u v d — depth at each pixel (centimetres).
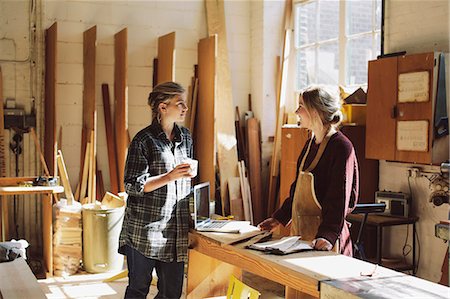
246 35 721
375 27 562
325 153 326
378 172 536
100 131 658
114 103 658
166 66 640
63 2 637
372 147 502
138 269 351
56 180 559
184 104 353
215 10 698
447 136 461
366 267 273
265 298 496
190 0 696
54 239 559
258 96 712
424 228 489
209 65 659
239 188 665
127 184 341
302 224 333
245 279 552
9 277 292
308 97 328
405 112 472
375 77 499
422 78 457
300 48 689
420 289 238
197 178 670
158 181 337
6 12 621
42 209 632
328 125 329
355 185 326
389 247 523
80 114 648
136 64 674
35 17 630
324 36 645
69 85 643
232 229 355
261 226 358
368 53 571
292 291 309
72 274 564
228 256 323
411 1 500
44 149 636
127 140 627
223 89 682
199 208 364
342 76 609
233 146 673
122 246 361
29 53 630
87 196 625
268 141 709
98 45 655
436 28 478
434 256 480
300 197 333
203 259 379
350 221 504
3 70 621
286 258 289
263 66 704
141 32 674
